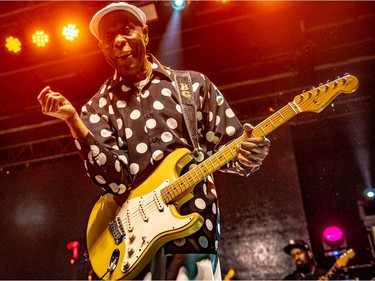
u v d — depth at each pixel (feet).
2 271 28.55
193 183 5.65
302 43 23.58
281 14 22.18
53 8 22.59
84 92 26.17
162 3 21.53
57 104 5.41
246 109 27.50
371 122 26.37
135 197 5.80
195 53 24.32
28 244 28.78
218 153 5.87
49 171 30.45
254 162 5.66
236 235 25.77
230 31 23.03
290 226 24.93
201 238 5.51
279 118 6.11
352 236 27.55
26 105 27.48
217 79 26.16
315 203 28.89
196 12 22.13
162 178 5.74
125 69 6.44
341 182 28.81
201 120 6.48
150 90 6.46
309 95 6.27
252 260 24.98
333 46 23.72
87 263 27.09
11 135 30.30
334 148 29.19
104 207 6.06
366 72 24.71
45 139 30.71
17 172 31.04
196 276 5.49
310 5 21.71
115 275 5.40
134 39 6.45
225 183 26.96
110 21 6.53
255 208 25.93
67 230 28.43
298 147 29.22
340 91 6.31
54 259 27.91
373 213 23.48
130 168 6.00
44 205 29.58
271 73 25.62
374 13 21.95
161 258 5.60
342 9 21.84
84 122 6.40
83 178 29.53
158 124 6.14
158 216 5.49
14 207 30.07
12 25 23.49
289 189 25.55
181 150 5.92
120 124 6.36
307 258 20.21
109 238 5.73
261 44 23.72
